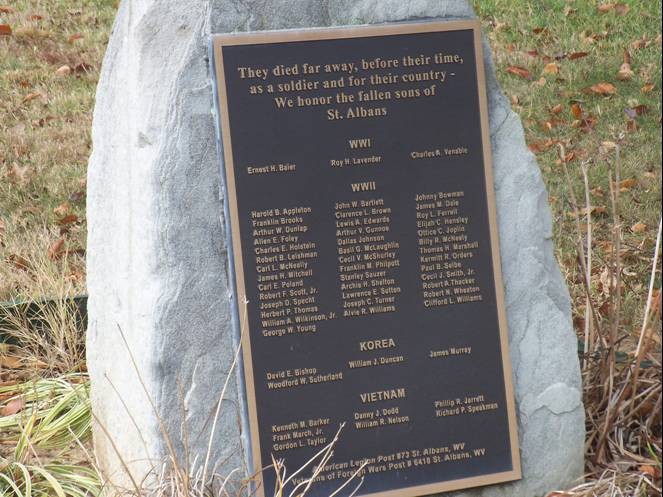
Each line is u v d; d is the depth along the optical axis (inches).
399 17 127.0
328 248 125.2
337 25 125.8
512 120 129.2
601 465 132.6
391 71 126.0
